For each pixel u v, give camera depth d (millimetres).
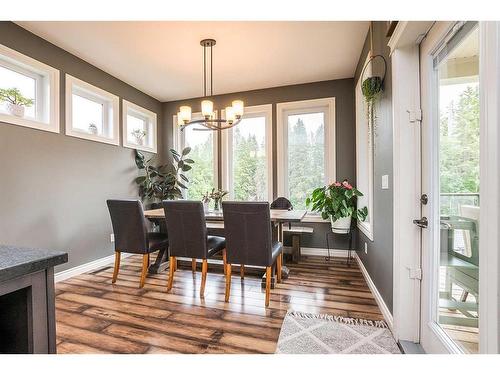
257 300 2352
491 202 830
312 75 3732
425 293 1589
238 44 2875
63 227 2932
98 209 3395
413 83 1644
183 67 3432
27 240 2574
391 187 1880
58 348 1648
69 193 3010
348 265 3404
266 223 2193
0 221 2367
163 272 3145
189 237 2486
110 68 3445
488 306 840
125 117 3883
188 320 1998
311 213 4039
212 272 3150
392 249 1862
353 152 3795
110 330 1858
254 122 4367
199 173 4672
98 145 3422
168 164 4781
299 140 4156
